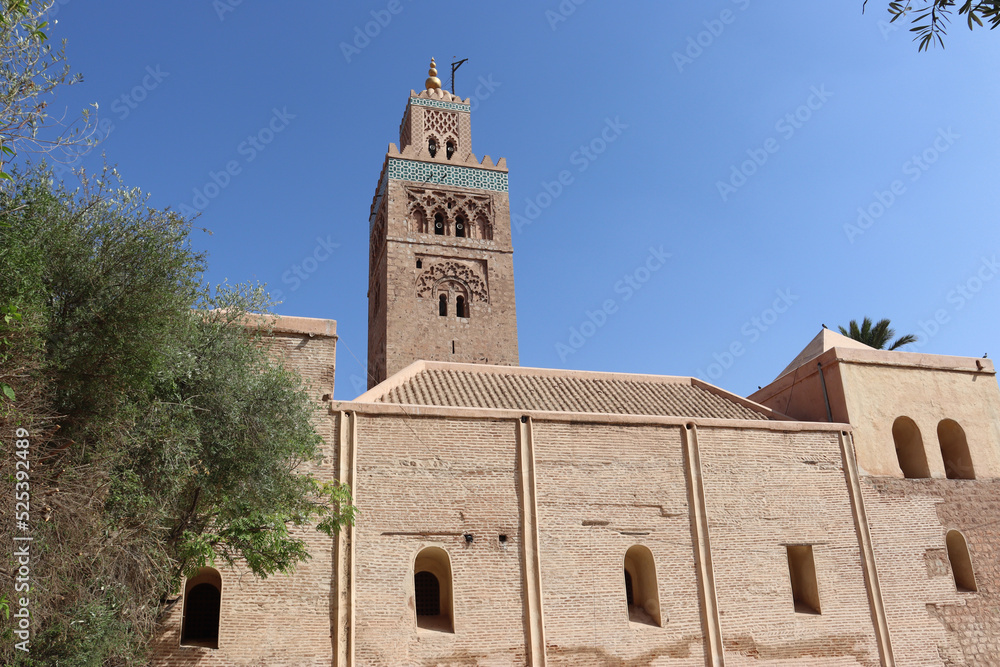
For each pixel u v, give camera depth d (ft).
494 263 123.34
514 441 63.26
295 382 51.78
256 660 52.54
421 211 124.36
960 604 69.62
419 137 131.34
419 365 76.89
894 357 78.54
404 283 118.11
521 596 59.21
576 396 74.95
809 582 68.08
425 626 58.03
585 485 63.52
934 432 76.79
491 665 56.85
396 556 57.52
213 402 46.24
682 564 63.93
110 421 39.52
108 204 41.98
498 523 60.54
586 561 61.41
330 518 53.31
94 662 37.65
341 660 53.83
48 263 38.58
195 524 48.16
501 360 117.80
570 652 58.59
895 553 69.82
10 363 33.96
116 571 40.68
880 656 66.08
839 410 75.25
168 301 41.22
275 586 54.44
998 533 73.77
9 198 37.81
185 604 57.06
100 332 39.09
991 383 81.25
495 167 129.70
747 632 63.31
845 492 70.64
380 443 59.88
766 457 69.46
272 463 47.39
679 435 67.72
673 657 61.11
